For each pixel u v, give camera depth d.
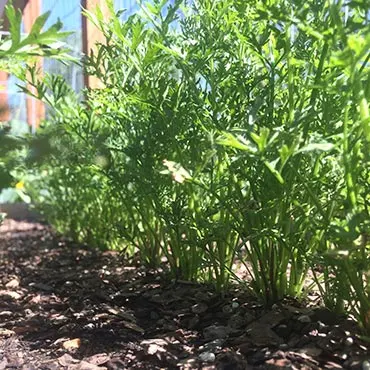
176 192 2.34
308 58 1.89
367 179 1.73
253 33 1.97
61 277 2.99
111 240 3.67
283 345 1.77
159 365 1.80
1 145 1.36
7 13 1.88
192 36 2.28
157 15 2.14
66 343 2.01
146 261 2.97
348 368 1.61
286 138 1.64
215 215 2.29
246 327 1.97
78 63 2.44
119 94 2.43
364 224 1.57
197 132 2.14
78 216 3.92
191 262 2.54
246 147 1.56
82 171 3.14
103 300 2.49
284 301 2.11
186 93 2.17
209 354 1.80
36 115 3.77
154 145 2.31
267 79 2.05
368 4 1.48
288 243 1.97
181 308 2.29
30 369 1.83
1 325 2.27
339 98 1.78
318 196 1.91
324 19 1.81
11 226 5.15
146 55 2.12
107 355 1.90
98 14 2.34
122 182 2.50
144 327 2.16
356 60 1.47
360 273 1.70
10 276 3.14
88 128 2.57
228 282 2.34
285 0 1.81
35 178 4.07
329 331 1.81
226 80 2.11
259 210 1.86
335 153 1.83
